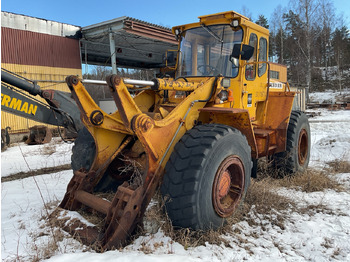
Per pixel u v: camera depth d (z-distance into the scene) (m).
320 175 5.28
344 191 4.75
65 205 3.54
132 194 2.83
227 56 4.23
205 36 4.41
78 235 2.91
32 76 12.89
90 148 3.88
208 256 2.68
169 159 3.11
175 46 15.99
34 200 4.22
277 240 3.11
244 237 3.15
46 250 2.64
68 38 13.98
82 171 3.66
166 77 4.86
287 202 4.10
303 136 5.76
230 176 3.57
